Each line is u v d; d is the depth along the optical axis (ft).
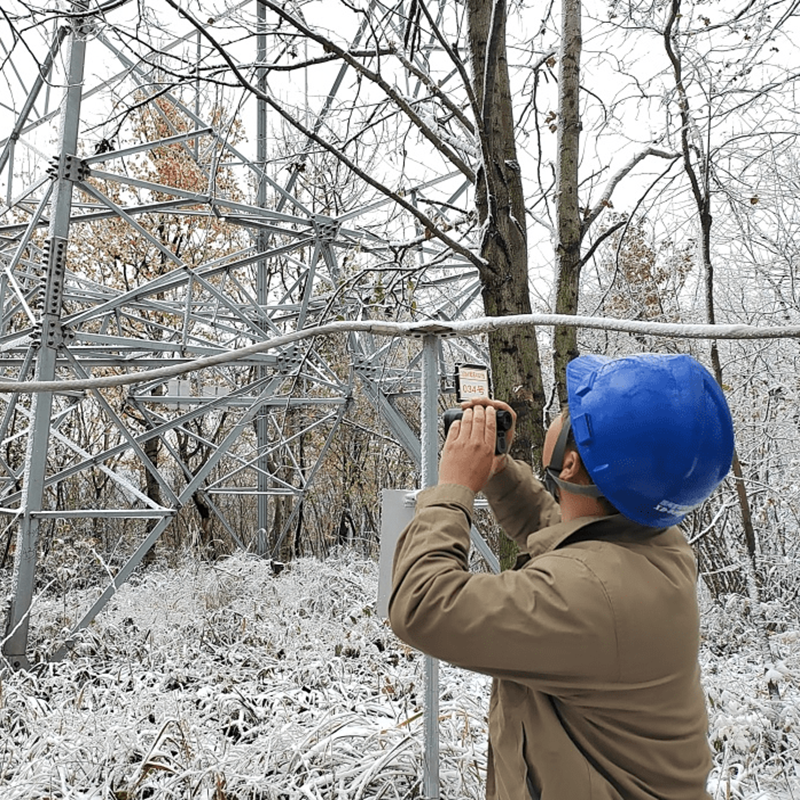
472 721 12.17
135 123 41.42
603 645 3.88
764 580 20.17
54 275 19.84
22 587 18.75
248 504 60.80
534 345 11.92
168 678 17.39
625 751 4.07
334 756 11.49
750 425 24.31
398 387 31.07
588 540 4.42
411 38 14.16
